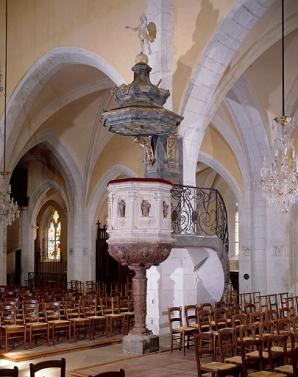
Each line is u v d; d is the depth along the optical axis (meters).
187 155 12.79
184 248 11.67
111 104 21.64
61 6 16.41
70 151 23.58
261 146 17.98
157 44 12.80
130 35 14.04
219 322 10.25
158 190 9.12
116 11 14.53
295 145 18.25
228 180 20.31
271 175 12.68
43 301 13.45
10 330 10.52
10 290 18.25
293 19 13.87
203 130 13.28
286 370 6.93
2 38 18.97
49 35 16.80
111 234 9.20
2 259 21.17
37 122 19.80
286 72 16.39
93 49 15.11
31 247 31.12
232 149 19.11
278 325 9.10
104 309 13.82
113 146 23.66
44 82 17.91
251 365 7.98
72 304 13.29
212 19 12.29
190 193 12.30
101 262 25.00
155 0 12.98
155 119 9.83
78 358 9.83
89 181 24.16
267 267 18.27
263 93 17.06
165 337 10.96
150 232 8.98
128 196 9.02
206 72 12.65
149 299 11.58
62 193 29.23
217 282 12.66
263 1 11.77
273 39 14.07
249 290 18.64
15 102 18.19
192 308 11.12
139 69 10.01
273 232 18.08
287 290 17.61
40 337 12.30
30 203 31.12
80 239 24.44
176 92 12.74
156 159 12.15
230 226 28.19
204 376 7.54
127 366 8.56
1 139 18.72
